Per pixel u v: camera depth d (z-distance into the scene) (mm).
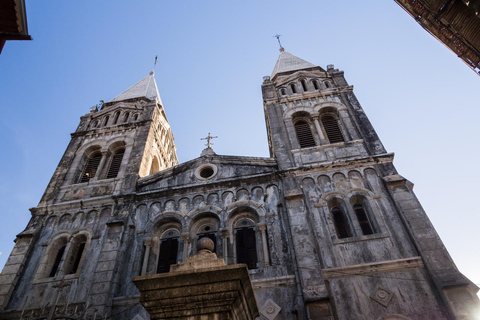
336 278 15984
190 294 6453
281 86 30281
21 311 17266
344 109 25922
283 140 24312
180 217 20500
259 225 19156
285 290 16062
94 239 20188
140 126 28953
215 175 22906
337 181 20500
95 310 16406
